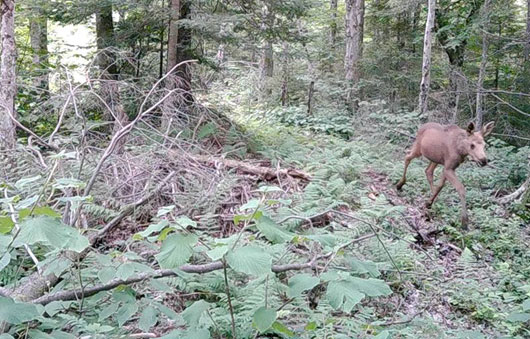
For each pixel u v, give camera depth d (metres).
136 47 9.97
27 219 2.05
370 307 4.39
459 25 14.26
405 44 17.61
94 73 7.30
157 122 7.85
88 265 3.51
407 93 16.44
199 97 10.33
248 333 3.21
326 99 15.12
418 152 7.30
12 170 5.30
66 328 2.94
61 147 6.05
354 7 15.88
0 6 6.64
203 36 9.27
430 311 4.61
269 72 16.50
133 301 2.53
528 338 4.21
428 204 7.10
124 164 5.70
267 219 2.18
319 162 8.05
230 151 7.29
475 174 8.82
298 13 9.62
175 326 3.38
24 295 2.97
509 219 7.30
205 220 5.15
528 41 11.62
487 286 5.15
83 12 9.05
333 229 5.29
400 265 5.03
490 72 15.32
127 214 4.91
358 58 16.91
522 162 9.40
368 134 11.41
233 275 4.02
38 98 7.36
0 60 6.89
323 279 2.15
